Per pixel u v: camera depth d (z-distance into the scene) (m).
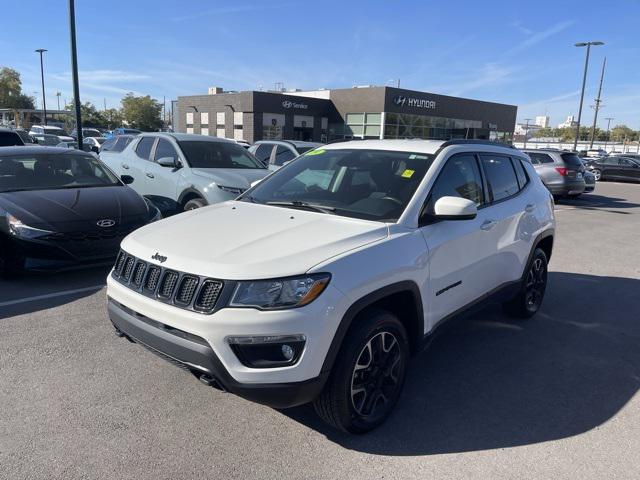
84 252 5.79
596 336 5.02
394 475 2.83
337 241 3.05
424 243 3.45
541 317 5.52
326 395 2.96
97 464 2.83
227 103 41.59
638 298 6.36
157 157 9.21
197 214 3.82
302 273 2.76
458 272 3.85
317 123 44.03
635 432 3.35
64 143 22.91
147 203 6.82
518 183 5.02
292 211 3.71
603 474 2.91
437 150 4.02
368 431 3.21
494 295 4.49
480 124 50.50
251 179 8.31
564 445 3.17
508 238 4.56
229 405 3.47
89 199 6.30
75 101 13.59
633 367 4.35
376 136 41.91
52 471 2.76
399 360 3.32
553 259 8.45
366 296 2.97
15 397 3.47
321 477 2.80
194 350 2.77
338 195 3.88
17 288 5.72
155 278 3.04
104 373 3.84
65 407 3.37
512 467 2.94
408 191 3.65
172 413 3.35
